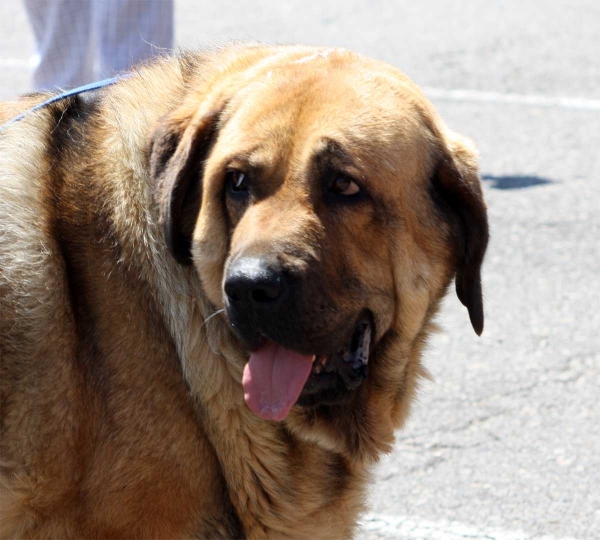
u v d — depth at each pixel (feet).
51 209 17.71
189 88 19.35
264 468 18.07
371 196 17.08
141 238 17.63
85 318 17.13
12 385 16.81
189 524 17.48
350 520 19.48
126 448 16.75
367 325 17.90
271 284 15.90
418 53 60.59
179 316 17.46
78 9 35.55
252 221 16.75
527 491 24.07
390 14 69.26
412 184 17.63
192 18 69.51
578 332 31.58
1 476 16.75
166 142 18.11
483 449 25.76
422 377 20.02
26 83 57.47
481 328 18.79
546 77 56.03
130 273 17.37
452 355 30.45
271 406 16.87
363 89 17.58
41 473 16.71
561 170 44.14
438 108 52.01
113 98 19.33
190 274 17.92
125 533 17.08
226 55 19.97
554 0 71.00
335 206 17.02
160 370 17.08
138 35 33.42
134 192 17.92
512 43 61.87
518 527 22.81
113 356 16.97
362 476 19.43
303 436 18.29
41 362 16.79
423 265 18.06
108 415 16.80
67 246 17.52
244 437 17.81
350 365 17.76
